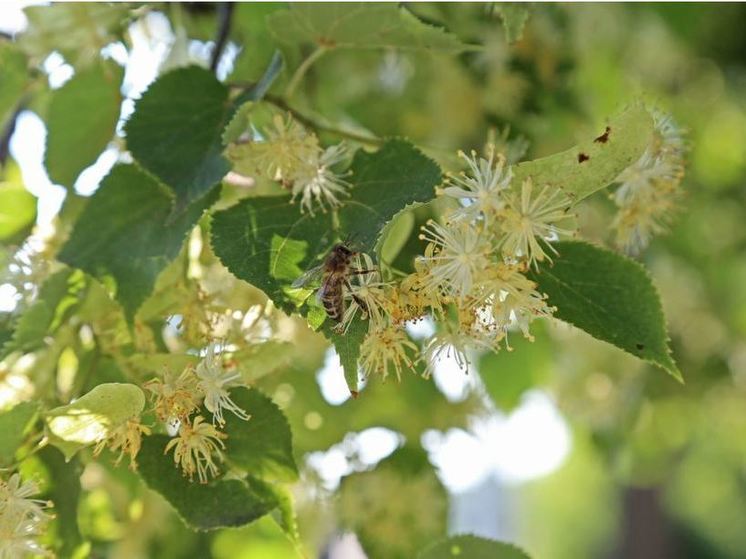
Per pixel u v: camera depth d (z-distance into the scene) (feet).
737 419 2.60
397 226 1.46
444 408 1.76
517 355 2.02
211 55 1.66
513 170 1.36
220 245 1.37
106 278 1.46
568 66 1.89
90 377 1.48
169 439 1.43
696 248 2.59
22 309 1.53
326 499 1.69
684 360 2.43
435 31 1.51
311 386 1.71
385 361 1.37
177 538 1.66
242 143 1.46
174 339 1.52
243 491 1.44
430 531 1.69
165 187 1.44
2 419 1.40
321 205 1.39
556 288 1.41
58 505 1.46
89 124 1.62
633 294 1.41
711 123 2.84
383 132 1.92
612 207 1.65
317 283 1.35
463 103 1.86
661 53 2.48
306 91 1.77
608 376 2.17
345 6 1.49
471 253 1.34
